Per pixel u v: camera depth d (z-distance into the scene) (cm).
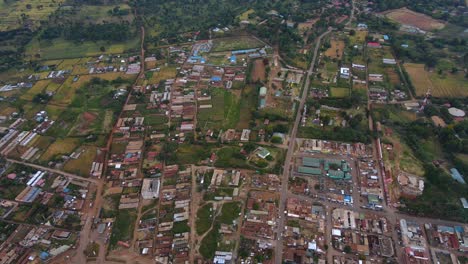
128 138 13712
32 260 9650
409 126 13350
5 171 12438
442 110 14000
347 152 12412
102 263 9550
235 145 12962
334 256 9344
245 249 9519
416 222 10050
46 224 10550
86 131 14150
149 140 13500
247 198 10944
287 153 12525
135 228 10350
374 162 12025
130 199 11175
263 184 11350
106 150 13225
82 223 10581
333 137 13000
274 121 14038
